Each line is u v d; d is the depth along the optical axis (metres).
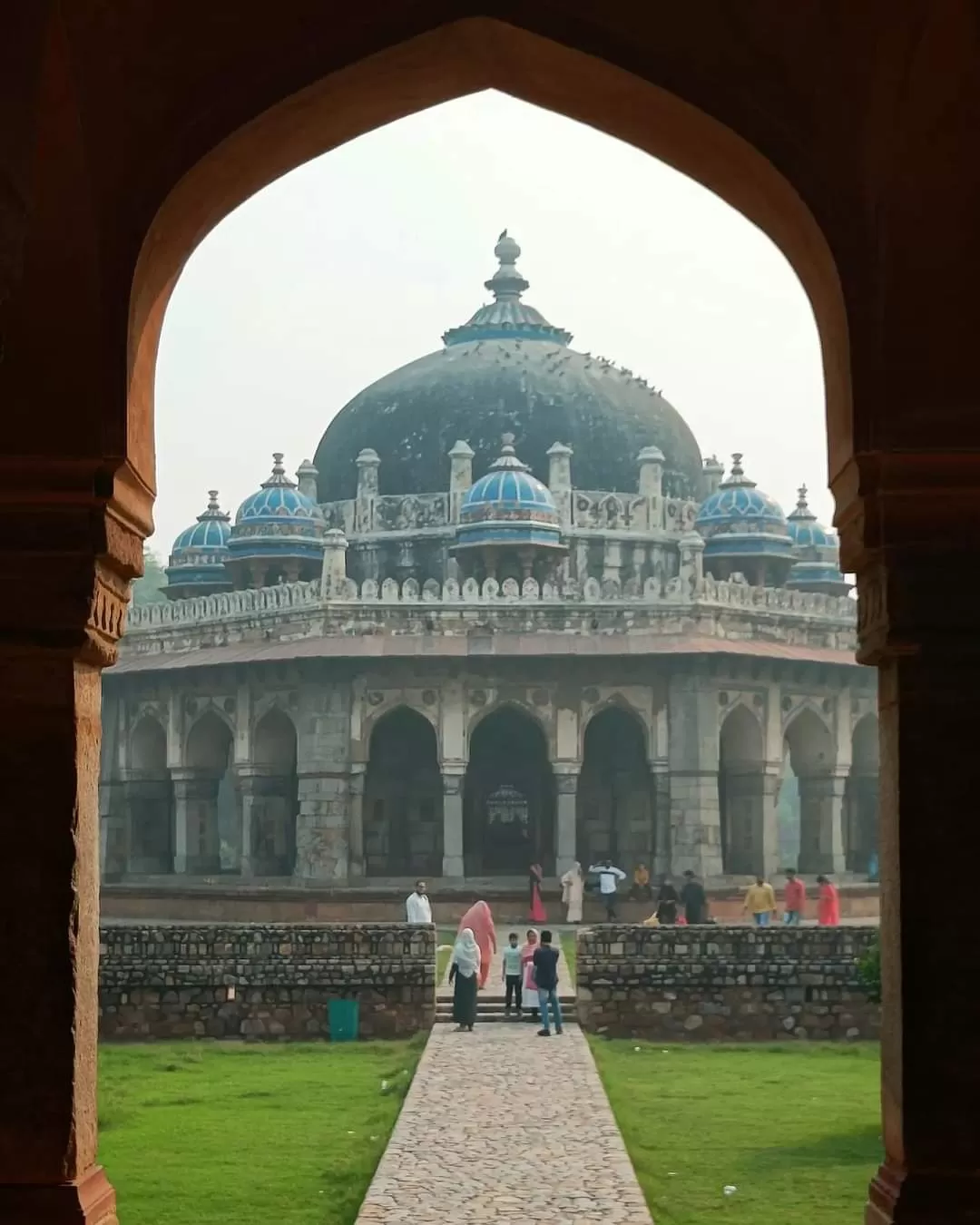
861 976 16.75
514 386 39.44
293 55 6.06
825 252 5.95
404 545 38.12
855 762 36.91
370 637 31.20
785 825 65.62
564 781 31.16
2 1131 5.73
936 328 5.79
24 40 4.65
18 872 5.82
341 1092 14.59
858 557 6.00
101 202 5.84
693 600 31.47
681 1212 10.09
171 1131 12.87
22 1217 5.65
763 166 6.06
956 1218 5.52
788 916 26.41
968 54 5.39
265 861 33.12
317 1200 10.30
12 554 5.89
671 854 31.05
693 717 31.09
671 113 6.31
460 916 28.45
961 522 5.80
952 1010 5.66
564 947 24.88
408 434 39.38
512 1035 17.38
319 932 17.95
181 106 5.97
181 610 34.66
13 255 4.68
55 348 5.87
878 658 5.97
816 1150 12.11
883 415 5.79
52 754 5.85
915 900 5.70
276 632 32.38
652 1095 14.45
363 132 6.80
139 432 6.17
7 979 5.78
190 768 33.94
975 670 5.75
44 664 5.88
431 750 34.50
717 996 17.91
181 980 17.88
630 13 6.12
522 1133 11.86
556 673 31.20
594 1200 9.73
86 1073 5.94
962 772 5.73
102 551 5.91
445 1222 9.19
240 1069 15.99
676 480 40.38
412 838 34.41
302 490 40.97
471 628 31.27
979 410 5.78
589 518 37.78
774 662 32.41
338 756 31.03
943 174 5.67
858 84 5.79
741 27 5.96
